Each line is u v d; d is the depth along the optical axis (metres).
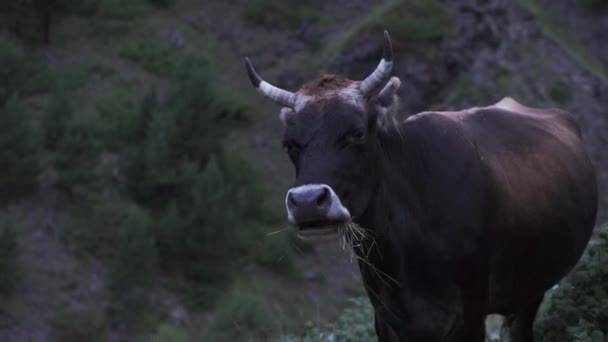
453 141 5.56
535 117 6.73
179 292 20.28
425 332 5.49
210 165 21.59
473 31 24.14
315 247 21.67
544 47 24.16
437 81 23.42
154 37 26.44
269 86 5.23
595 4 26.56
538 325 6.67
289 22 26.78
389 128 5.37
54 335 18.78
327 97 5.07
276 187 23.05
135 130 22.89
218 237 20.86
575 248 6.34
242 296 18.58
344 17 26.77
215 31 26.83
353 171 4.95
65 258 20.25
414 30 23.94
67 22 26.80
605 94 23.52
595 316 6.20
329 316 19.91
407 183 5.39
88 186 21.61
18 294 19.09
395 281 5.40
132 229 20.09
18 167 20.98
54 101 22.14
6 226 19.28
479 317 5.46
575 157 6.60
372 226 5.26
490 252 5.50
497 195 5.53
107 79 24.91
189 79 22.92
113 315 19.42
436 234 5.34
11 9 26.44
